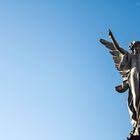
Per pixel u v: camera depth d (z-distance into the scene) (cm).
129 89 4469
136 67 4450
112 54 4684
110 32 4625
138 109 4306
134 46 4609
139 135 4119
